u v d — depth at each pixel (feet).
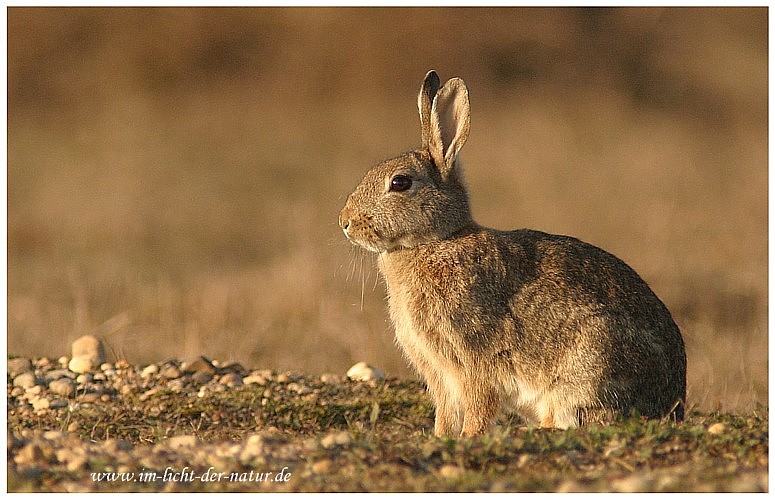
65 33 214.69
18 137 185.06
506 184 154.30
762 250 115.03
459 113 58.65
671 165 169.17
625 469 43.52
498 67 216.74
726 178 161.27
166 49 215.51
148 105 201.26
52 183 159.74
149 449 46.52
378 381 69.36
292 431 58.13
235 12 220.64
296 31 220.43
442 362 56.59
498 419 61.62
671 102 215.51
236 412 60.03
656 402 55.26
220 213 147.84
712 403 68.13
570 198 145.69
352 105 207.31
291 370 77.77
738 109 212.23
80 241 134.51
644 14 226.58
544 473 42.86
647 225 126.11
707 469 42.27
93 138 183.83
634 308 55.57
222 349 84.99
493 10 218.59
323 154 180.04
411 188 57.62
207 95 210.18
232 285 108.06
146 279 116.47
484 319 55.31
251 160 175.94
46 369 70.18
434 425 60.64
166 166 170.60
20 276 116.98
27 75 207.62
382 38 216.33
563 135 184.14
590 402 54.24
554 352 54.95
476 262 56.03
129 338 87.81
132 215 144.56
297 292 99.50
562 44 218.79
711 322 92.53
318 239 126.82
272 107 207.10
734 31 230.48
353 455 44.37
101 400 63.10
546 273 55.72
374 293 101.19
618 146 182.39
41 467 43.86
